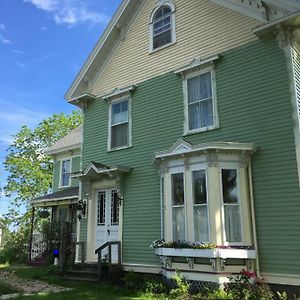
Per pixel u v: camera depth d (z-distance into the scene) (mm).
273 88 9414
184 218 9609
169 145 11328
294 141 8773
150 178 11625
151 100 12219
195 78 11172
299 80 9547
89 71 14430
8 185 32219
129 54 13430
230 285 8328
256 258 8758
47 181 32656
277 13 9625
